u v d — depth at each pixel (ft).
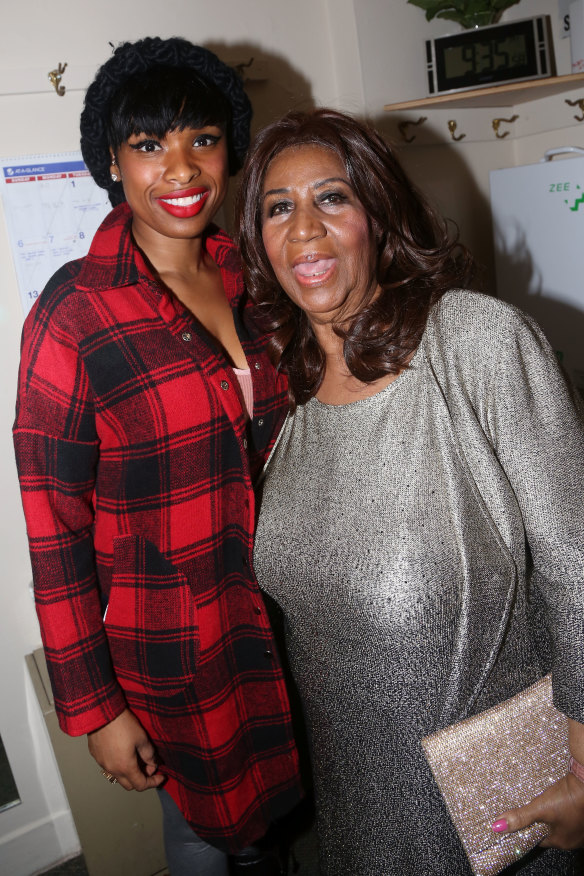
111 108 3.34
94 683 3.65
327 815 3.64
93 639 3.65
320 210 3.10
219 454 3.58
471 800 2.98
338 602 3.12
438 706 3.06
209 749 3.88
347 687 3.23
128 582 3.69
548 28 6.32
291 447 3.54
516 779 3.00
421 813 3.18
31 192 5.00
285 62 5.90
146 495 3.56
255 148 3.26
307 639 3.35
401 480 3.03
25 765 5.75
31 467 3.43
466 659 3.02
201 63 3.37
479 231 7.13
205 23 5.47
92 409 3.42
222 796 3.99
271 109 5.90
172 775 4.09
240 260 3.81
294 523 3.31
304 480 3.35
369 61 6.05
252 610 3.83
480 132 6.91
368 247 3.18
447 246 3.29
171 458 3.48
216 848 4.33
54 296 3.38
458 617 3.00
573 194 5.61
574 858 3.57
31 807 5.83
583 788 2.88
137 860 5.37
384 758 3.21
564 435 2.87
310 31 5.98
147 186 3.37
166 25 5.31
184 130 3.29
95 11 5.03
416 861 3.24
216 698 3.84
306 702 3.55
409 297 3.20
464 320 3.01
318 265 3.10
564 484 2.83
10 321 5.12
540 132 6.94
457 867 3.23
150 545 3.63
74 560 3.58
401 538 2.97
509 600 3.04
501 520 2.95
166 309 3.39
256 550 3.49
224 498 3.67
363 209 3.13
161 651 3.73
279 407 3.81
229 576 3.82
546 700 3.06
